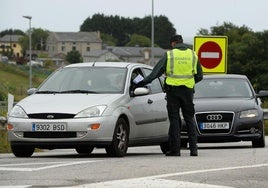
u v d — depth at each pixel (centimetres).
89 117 3638
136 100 3978
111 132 3675
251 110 4984
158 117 4219
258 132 4991
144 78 3944
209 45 6244
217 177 2578
